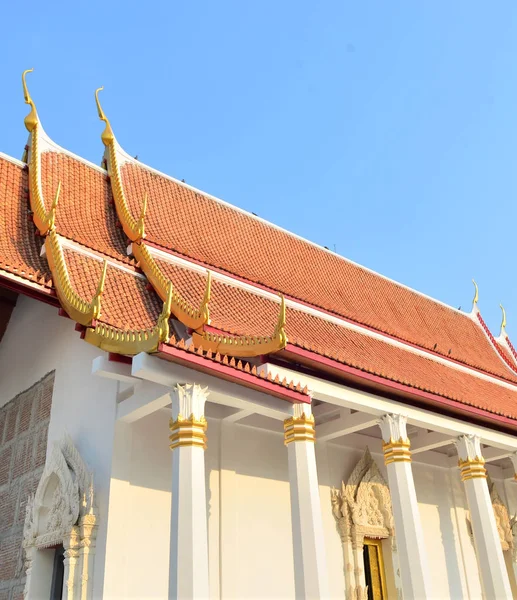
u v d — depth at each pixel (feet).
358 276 70.79
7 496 47.57
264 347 32.91
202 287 45.29
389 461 43.42
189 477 30.66
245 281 50.14
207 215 58.75
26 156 49.44
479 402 50.37
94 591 34.53
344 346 48.75
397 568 50.55
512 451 55.26
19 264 38.29
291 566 43.50
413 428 54.13
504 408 54.29
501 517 63.16
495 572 45.93
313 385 40.22
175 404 32.71
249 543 41.98
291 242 66.08
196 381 33.19
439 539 56.13
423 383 47.14
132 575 35.76
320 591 32.91
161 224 52.21
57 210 45.60
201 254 51.08
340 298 62.59
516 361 81.61
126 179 54.03
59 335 48.57
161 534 38.04
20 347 53.52
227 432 44.04
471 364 65.62
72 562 35.32
